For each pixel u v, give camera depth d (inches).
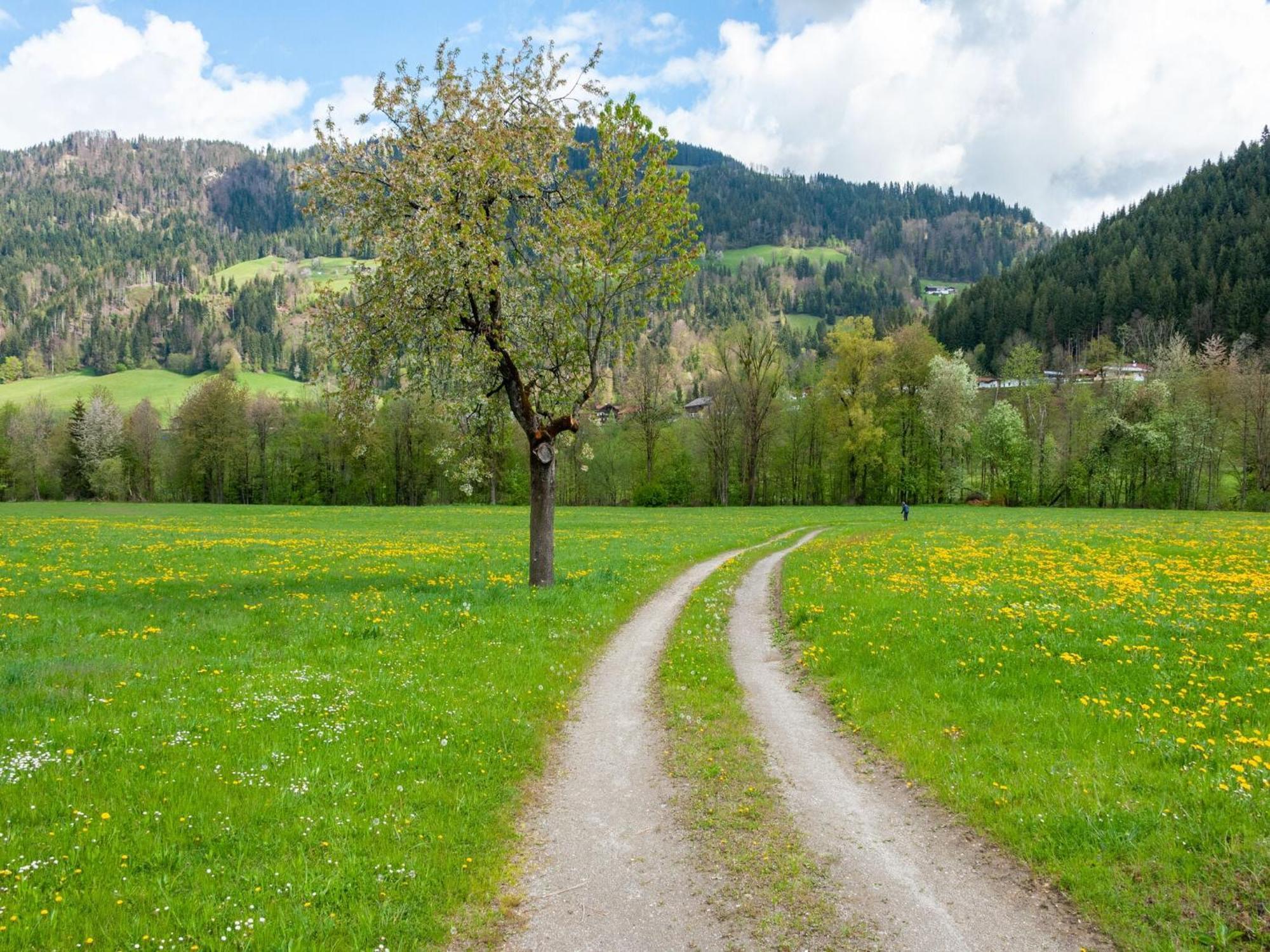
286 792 317.7
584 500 3850.9
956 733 408.5
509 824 323.6
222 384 3868.1
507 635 633.0
